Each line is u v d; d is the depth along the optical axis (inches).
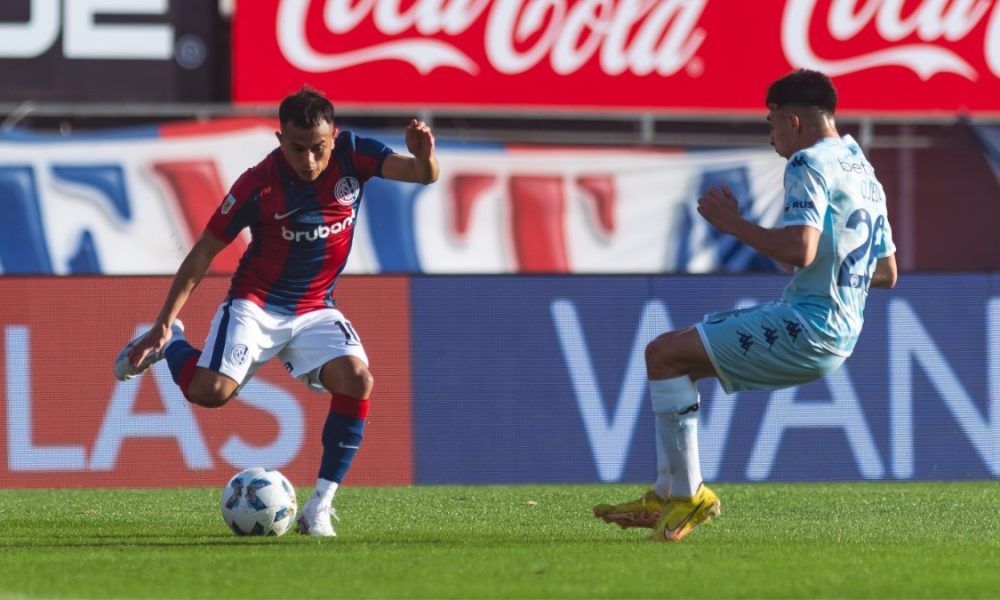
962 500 1088.8
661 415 753.0
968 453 1299.2
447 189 1739.7
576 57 1840.6
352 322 1253.1
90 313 1226.6
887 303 1295.5
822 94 746.8
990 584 612.1
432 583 606.9
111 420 1221.7
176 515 957.8
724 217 720.3
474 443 1262.3
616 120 1916.8
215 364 794.2
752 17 1855.3
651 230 1769.2
